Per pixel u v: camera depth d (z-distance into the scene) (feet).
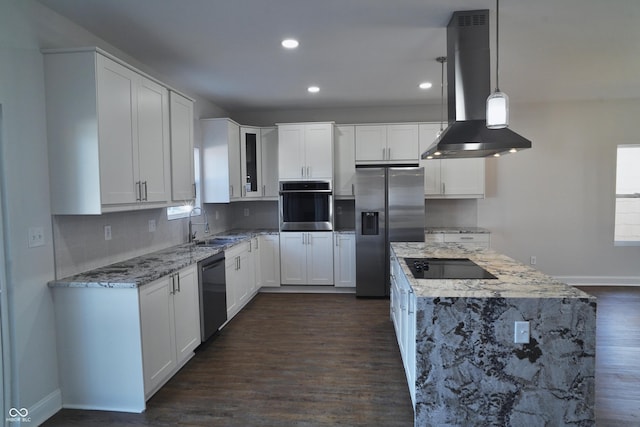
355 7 8.57
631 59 12.12
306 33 9.93
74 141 8.14
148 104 10.05
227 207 18.80
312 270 17.57
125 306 8.20
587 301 6.53
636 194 18.25
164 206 10.87
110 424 7.88
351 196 18.01
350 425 7.72
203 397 8.83
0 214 7.34
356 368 10.14
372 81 14.25
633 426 7.64
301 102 17.48
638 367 10.09
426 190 17.69
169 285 9.48
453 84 9.20
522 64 12.53
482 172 17.49
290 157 17.51
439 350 6.87
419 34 10.07
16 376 7.54
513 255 18.67
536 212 18.47
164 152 10.85
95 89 8.04
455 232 17.06
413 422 7.79
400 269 9.75
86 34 9.53
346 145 17.95
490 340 6.75
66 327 8.38
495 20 9.29
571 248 18.35
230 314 13.62
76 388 8.46
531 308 6.64
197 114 15.92
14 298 7.50
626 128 17.74
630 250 18.08
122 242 10.66
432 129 17.49
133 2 8.15
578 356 6.59
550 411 6.70
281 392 9.00
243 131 17.40
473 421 6.88
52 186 8.25
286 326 13.42
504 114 7.16
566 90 15.87
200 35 9.94
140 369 8.25
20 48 7.64
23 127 7.68
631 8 8.69
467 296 6.75
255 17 8.98
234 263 14.11
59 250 8.48
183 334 10.18
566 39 10.49
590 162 18.04
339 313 14.76
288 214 17.56
